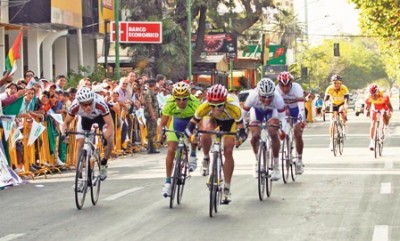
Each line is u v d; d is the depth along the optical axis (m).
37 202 15.59
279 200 15.16
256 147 15.91
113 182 18.52
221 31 64.75
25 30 38.44
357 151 26.38
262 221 12.88
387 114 24.00
